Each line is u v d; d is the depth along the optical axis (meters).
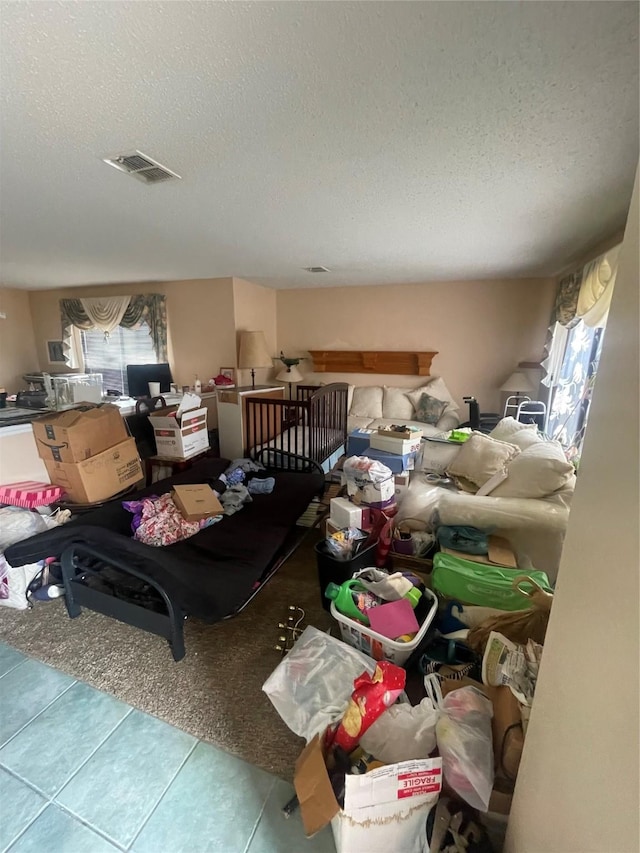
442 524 2.07
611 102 1.11
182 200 1.93
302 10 0.80
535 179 1.65
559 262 3.26
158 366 4.30
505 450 2.38
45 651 1.68
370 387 4.83
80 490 2.38
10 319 5.41
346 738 1.07
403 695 1.21
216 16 0.82
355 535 1.98
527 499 2.03
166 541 1.98
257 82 1.03
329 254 3.08
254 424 3.44
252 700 1.46
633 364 0.55
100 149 1.41
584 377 3.08
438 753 1.06
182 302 4.55
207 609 1.54
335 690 1.23
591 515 0.65
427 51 0.92
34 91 1.07
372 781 0.91
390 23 0.83
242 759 1.26
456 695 1.15
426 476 2.61
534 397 4.18
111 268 3.72
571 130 1.27
